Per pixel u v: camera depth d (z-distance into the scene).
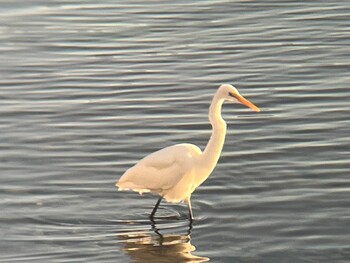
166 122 17.78
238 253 12.68
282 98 18.89
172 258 12.60
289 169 15.36
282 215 13.77
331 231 13.22
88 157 16.16
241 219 13.70
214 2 26.58
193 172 13.58
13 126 17.69
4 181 15.15
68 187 14.95
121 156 16.19
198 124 17.62
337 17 24.72
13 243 13.09
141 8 26.11
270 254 12.61
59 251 12.84
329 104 18.42
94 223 13.74
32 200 14.48
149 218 13.90
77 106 18.78
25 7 26.22
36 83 20.25
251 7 25.95
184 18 25.05
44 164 15.84
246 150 16.22
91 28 24.23
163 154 13.62
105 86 19.97
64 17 25.27
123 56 22.05
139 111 18.42
